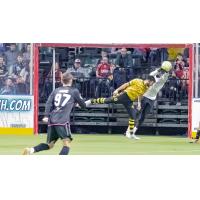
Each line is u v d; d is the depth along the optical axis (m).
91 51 50.78
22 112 46.97
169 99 49.59
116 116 48.94
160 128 49.53
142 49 50.84
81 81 50.75
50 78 49.38
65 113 31.31
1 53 46.69
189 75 45.84
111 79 50.69
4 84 46.88
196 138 43.22
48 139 31.81
